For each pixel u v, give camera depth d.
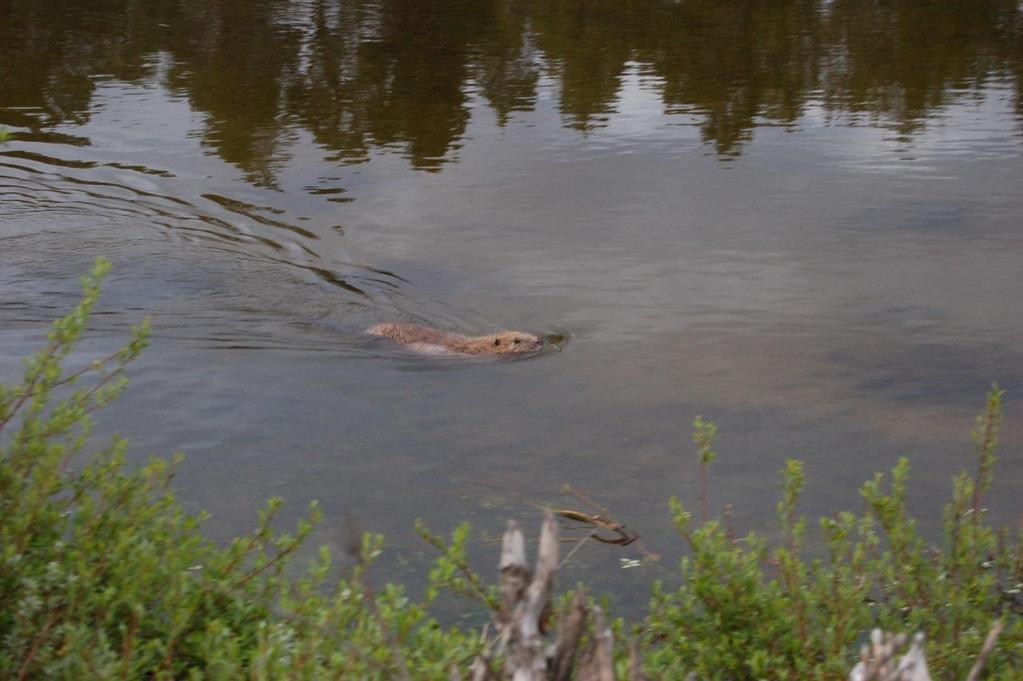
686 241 15.32
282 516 7.52
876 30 30.91
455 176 18.62
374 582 6.72
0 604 4.89
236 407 9.46
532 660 3.42
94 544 5.23
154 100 23.42
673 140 20.83
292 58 27.50
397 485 8.05
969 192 17.53
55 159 19.17
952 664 5.27
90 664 4.54
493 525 7.48
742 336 11.67
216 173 18.59
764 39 29.81
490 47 28.88
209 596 5.16
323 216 16.53
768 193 17.64
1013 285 13.34
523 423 9.26
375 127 21.64
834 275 13.82
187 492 7.82
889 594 5.94
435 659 4.76
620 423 9.27
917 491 8.05
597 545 7.25
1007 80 25.33
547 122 22.09
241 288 13.35
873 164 19.19
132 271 13.76
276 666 4.55
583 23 32.09
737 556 5.84
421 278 13.98
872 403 9.75
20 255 14.21
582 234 15.70
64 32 30.19
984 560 6.41
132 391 9.73
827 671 5.18
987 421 6.91
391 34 30.39
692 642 5.53
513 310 12.77
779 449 8.77
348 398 9.78
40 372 5.50
